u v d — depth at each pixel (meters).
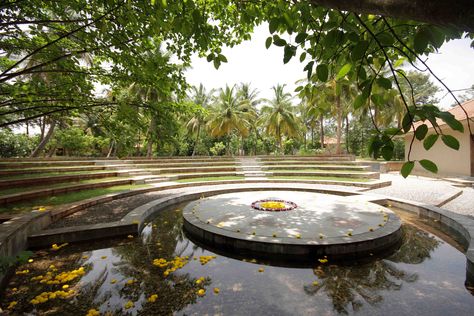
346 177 13.01
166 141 7.20
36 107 6.17
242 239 4.53
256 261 4.24
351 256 4.33
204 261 4.20
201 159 17.47
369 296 3.21
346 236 4.58
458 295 3.22
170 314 2.86
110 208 7.09
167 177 12.41
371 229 4.94
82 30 4.64
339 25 1.84
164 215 7.21
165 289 3.37
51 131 17.95
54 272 3.81
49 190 7.91
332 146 36.34
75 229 4.96
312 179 12.48
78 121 24.73
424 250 4.68
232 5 4.56
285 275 3.75
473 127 13.31
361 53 1.61
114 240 5.16
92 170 12.34
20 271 3.81
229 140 34.72
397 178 13.72
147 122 7.09
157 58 5.72
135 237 5.35
